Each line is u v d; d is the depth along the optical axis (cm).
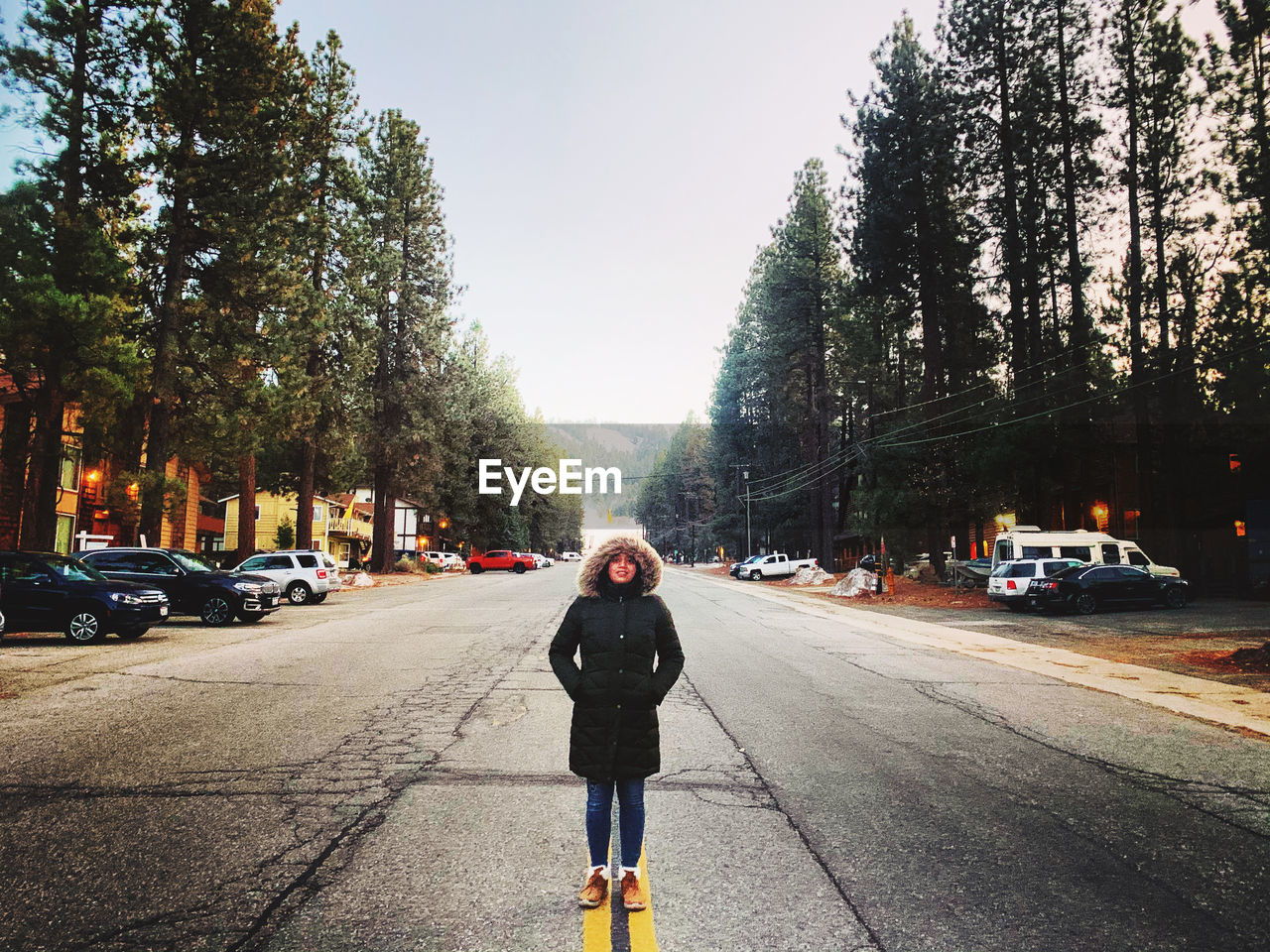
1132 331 2655
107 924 339
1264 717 842
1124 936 340
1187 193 2542
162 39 1961
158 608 1400
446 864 410
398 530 7250
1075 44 2855
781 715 812
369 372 3869
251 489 3081
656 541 15475
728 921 348
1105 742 718
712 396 7175
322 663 1116
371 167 4622
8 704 812
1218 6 2116
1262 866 427
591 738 362
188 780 552
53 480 1764
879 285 3388
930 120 3183
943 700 918
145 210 2059
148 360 1994
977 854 436
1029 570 2303
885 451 3275
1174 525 2670
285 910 354
